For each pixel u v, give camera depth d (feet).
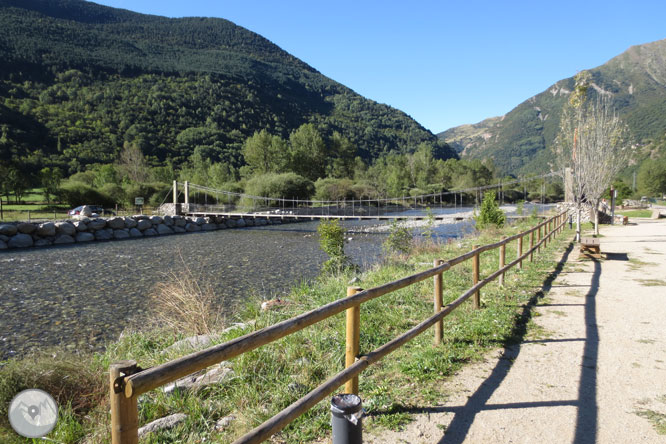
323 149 281.74
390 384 13.19
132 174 194.39
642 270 32.53
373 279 30.04
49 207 139.44
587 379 13.37
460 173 315.17
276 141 240.94
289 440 10.14
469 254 19.36
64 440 10.23
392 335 18.07
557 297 24.38
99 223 93.04
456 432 10.33
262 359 14.38
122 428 5.73
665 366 14.33
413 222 120.98
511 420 10.86
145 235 101.30
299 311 21.85
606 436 10.05
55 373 12.42
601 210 90.94
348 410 7.74
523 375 13.75
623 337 17.34
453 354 15.37
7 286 39.27
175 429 10.55
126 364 5.84
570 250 44.73
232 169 256.73
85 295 35.32
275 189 184.55
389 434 10.28
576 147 51.96
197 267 49.78
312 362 14.71
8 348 22.59
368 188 231.09
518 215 110.52
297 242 82.43
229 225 133.28
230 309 29.22
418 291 25.66
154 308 30.94
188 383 13.12
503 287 26.53
